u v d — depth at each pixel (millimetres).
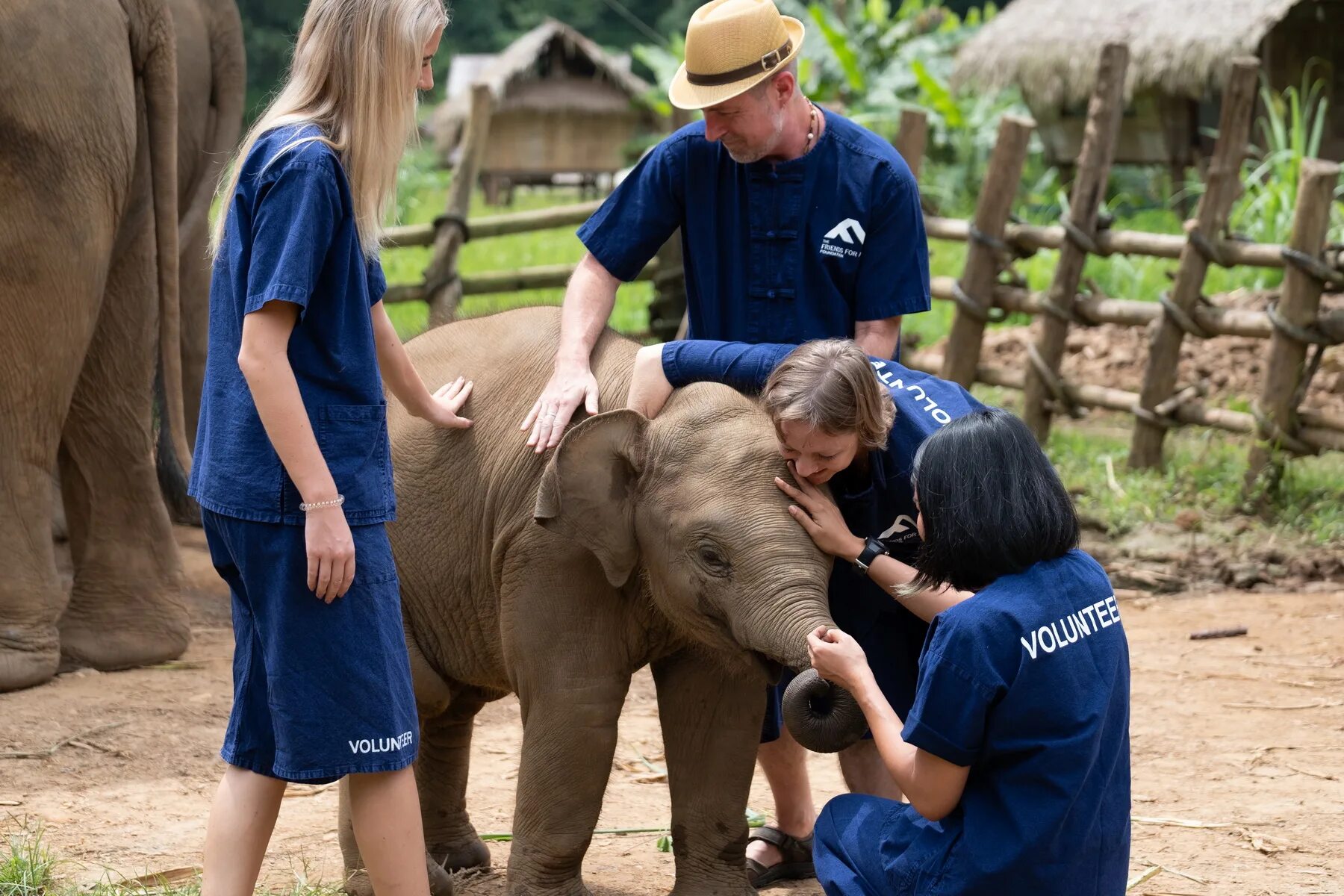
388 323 3295
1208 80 15133
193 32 7316
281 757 2928
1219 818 4223
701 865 3412
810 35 20562
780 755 3811
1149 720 5148
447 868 3846
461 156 9648
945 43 20188
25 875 3500
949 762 2592
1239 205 11875
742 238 3701
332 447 2943
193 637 6273
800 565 2928
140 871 3725
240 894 2994
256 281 2836
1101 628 2674
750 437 3070
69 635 5664
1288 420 7879
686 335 3916
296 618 2916
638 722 5312
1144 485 8250
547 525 3133
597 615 3264
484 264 17281
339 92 2955
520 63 29781
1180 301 8391
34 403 5301
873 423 2961
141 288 5762
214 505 2953
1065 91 16625
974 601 2613
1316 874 3787
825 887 2895
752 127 3463
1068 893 2590
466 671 3646
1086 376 10781
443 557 3561
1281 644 6078
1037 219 16938
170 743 4816
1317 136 11461
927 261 3723
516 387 3529
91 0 5316
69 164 5234
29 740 4758
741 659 3021
